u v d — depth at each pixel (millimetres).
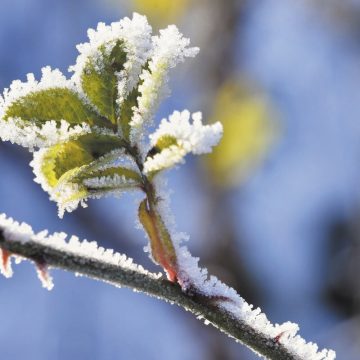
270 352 431
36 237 422
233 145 1389
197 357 1387
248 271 1403
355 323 1275
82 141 439
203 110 1466
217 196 1410
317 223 1451
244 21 1507
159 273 433
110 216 1350
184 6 1427
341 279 1368
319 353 435
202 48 1481
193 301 431
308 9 1568
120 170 437
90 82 441
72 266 422
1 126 438
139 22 444
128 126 439
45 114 439
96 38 443
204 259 1400
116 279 425
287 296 1396
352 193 1464
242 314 433
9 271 421
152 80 438
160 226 435
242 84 1452
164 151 428
